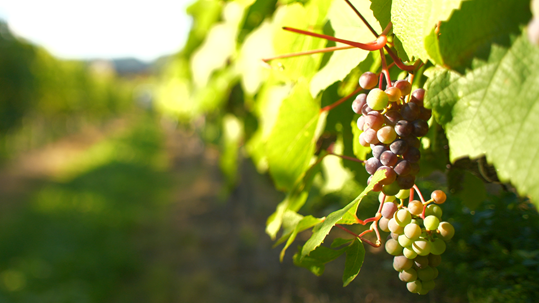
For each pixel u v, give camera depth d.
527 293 0.49
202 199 4.82
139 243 3.66
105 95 15.68
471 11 0.36
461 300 0.55
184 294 2.34
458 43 0.37
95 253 3.29
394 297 0.63
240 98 1.41
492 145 0.35
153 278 2.80
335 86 0.58
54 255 3.30
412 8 0.39
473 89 0.37
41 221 4.41
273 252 2.19
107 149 9.65
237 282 2.16
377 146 0.42
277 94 0.84
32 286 2.81
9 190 6.21
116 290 2.81
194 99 1.67
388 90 0.40
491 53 0.36
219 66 1.30
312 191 1.00
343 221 0.44
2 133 6.96
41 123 9.93
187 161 8.09
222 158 1.56
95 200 5.20
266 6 0.90
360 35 0.48
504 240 0.54
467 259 0.56
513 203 0.54
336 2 0.52
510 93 0.35
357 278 0.72
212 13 1.40
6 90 6.92
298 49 0.58
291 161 0.58
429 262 0.42
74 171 7.61
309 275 1.14
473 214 0.57
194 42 1.76
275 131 0.55
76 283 2.80
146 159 8.99
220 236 3.28
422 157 0.51
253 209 2.68
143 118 18.22
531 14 0.34
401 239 0.41
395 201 0.44
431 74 0.39
